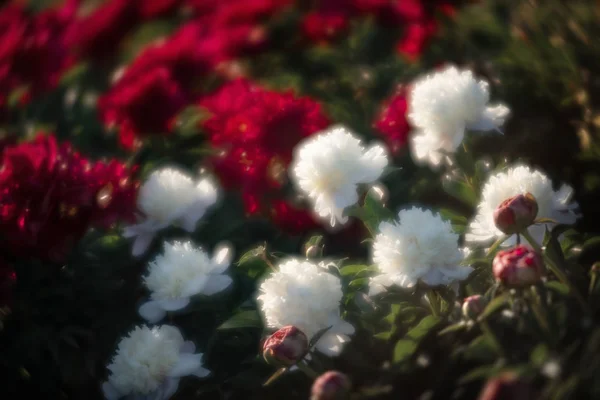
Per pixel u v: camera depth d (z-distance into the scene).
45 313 1.89
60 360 1.86
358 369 1.66
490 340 1.51
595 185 1.99
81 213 1.85
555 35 2.20
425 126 1.76
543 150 2.07
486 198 1.65
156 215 1.87
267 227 2.04
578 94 2.09
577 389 1.45
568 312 1.54
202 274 1.76
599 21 2.15
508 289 1.56
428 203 2.00
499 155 2.03
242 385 1.72
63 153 1.88
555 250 1.63
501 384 1.40
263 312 1.74
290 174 1.95
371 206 1.71
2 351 1.87
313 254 1.76
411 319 1.66
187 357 1.73
